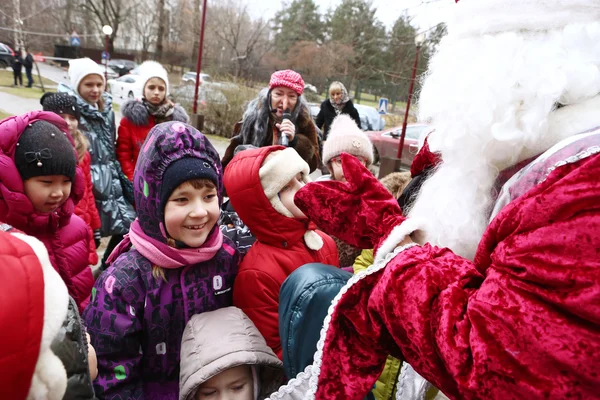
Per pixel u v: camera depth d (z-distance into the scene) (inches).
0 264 21.0
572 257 18.4
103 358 44.7
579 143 22.0
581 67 24.0
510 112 24.8
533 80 24.3
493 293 20.9
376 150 306.7
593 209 18.5
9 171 52.2
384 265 27.7
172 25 1021.8
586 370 17.7
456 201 28.0
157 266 47.3
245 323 45.7
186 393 40.7
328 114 209.8
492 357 19.7
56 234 59.8
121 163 119.2
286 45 908.0
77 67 110.1
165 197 44.9
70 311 25.6
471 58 27.4
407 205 42.0
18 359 20.3
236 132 118.0
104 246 135.0
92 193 105.0
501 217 22.4
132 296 45.8
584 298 17.5
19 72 544.7
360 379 28.5
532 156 25.8
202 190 45.9
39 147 53.2
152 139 46.0
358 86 584.4
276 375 47.3
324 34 918.4
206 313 46.9
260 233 53.1
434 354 22.9
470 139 27.0
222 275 51.9
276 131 103.9
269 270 50.1
